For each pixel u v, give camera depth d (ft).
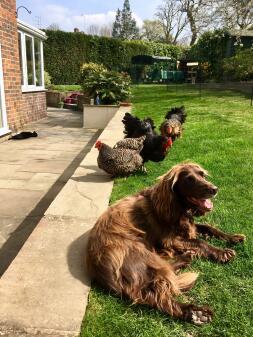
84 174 8.93
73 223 5.94
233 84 30.45
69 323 3.68
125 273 4.08
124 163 8.39
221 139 12.70
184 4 51.72
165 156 9.67
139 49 53.26
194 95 28.07
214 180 8.26
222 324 3.85
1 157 12.33
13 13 16.37
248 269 4.81
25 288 4.19
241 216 6.41
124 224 4.63
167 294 3.96
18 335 3.53
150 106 23.17
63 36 43.68
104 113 20.33
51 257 4.87
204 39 41.73
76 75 45.73
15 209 7.67
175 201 4.78
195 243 5.07
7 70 15.96
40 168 10.95
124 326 3.76
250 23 34.04
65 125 21.16
